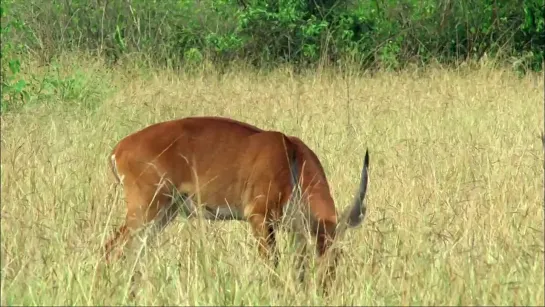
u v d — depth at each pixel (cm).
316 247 2244
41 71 5497
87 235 2336
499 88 5391
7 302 2023
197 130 2509
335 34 6581
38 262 2141
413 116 4475
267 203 2467
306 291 2119
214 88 5328
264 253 2405
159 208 2483
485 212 2622
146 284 2066
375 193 2877
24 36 6275
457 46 6625
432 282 2094
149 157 2467
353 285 2105
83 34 6538
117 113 4278
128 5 6544
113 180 2611
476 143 3741
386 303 2045
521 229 2542
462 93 5166
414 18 6688
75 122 3928
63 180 2789
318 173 2480
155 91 4988
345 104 4772
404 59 6550
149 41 6481
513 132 4041
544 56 6347
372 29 6631
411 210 2609
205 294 2078
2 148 3000
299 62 6512
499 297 2034
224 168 2486
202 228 2256
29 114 4009
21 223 2320
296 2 6481
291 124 4197
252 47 6556
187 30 6531
